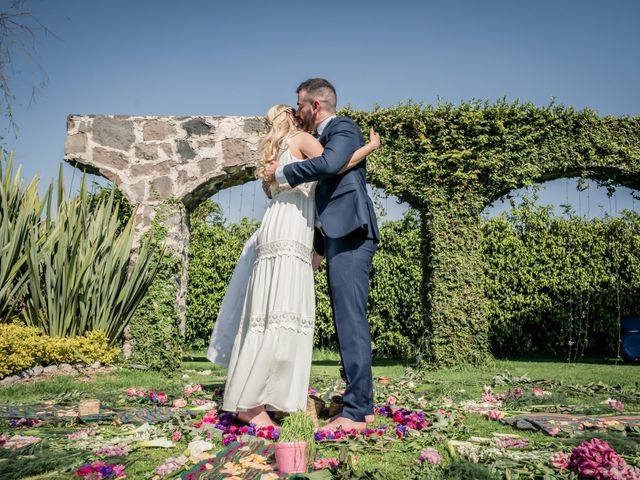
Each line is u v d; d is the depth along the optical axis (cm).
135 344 636
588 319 810
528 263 827
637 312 799
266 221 271
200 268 853
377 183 693
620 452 204
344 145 254
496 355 838
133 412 281
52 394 378
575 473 172
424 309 682
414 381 486
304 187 275
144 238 652
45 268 565
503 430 256
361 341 250
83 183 588
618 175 693
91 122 702
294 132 278
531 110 681
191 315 841
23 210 547
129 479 171
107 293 589
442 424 255
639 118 689
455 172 675
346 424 240
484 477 167
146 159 694
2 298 528
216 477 166
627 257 804
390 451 209
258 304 257
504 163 678
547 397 349
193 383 461
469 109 684
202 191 715
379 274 822
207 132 695
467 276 659
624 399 356
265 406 257
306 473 171
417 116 682
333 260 260
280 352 245
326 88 284
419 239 814
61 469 180
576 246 819
